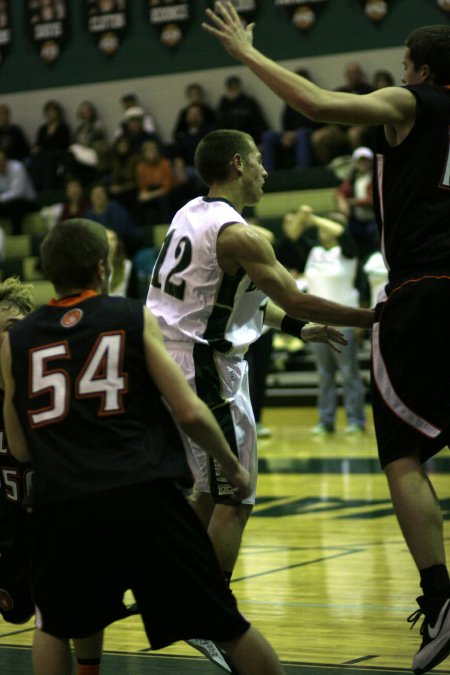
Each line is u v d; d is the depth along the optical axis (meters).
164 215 24.09
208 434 4.59
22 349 4.72
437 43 5.68
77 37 28.06
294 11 25.38
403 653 6.27
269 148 24.38
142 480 4.48
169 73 27.12
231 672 5.61
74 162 26.33
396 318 5.51
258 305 6.42
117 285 14.59
